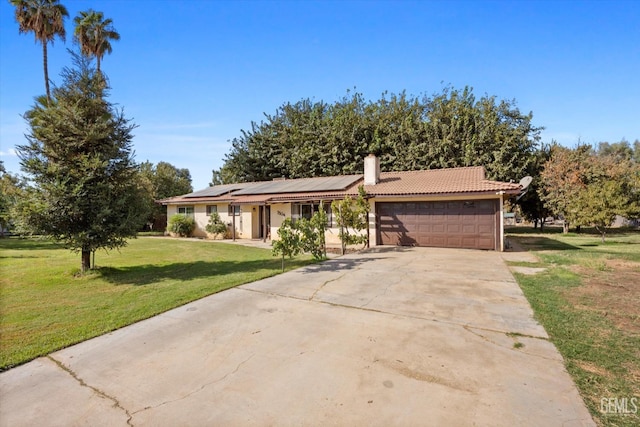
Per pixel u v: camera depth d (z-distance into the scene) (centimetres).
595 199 1438
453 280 691
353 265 895
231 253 1271
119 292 653
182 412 256
